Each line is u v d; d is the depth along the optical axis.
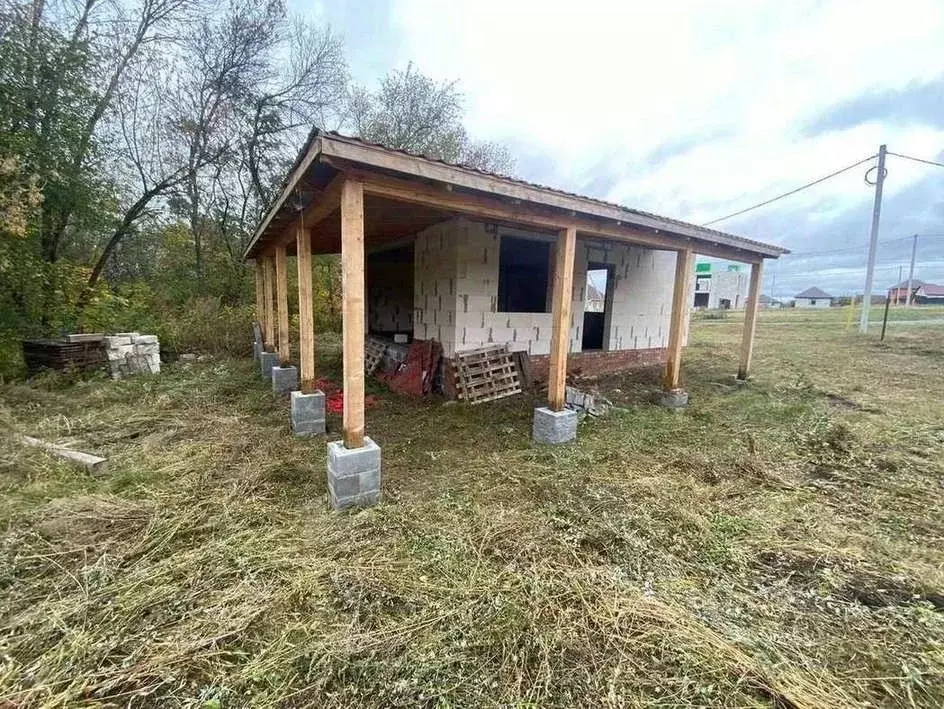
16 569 2.24
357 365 3.00
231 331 10.83
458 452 4.18
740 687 1.65
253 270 13.59
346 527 2.75
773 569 2.41
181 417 5.15
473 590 2.17
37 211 7.41
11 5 7.52
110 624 1.90
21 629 1.86
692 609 2.07
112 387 6.43
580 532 2.74
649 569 2.39
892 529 2.84
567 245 4.28
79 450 3.97
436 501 3.13
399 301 10.73
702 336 14.75
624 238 4.87
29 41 7.64
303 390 4.67
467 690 1.62
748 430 4.91
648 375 7.93
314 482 3.42
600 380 7.40
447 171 3.10
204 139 12.64
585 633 1.90
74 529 2.61
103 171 9.59
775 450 4.28
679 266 5.73
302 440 4.40
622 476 3.63
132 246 12.27
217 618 1.95
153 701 1.57
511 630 1.91
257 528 2.73
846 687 1.66
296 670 1.70
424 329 6.88
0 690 1.58
